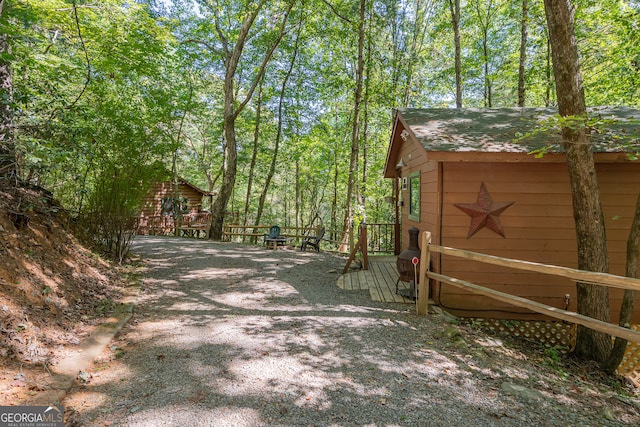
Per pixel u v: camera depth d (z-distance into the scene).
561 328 5.30
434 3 15.88
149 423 2.20
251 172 17.27
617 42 10.30
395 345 3.63
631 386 4.01
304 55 16.72
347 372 3.00
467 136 5.32
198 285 5.76
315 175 22.61
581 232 4.37
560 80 4.32
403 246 8.86
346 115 19.05
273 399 2.54
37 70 6.05
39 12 5.94
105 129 6.30
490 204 5.32
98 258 5.74
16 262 3.65
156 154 7.07
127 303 4.42
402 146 8.70
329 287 6.06
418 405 2.55
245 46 16.89
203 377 2.81
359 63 11.81
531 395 2.76
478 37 16.06
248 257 8.61
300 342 3.60
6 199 4.38
